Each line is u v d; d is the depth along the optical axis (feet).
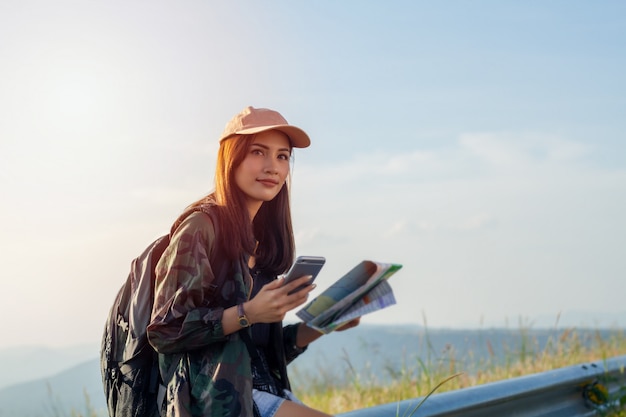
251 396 9.76
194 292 9.70
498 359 25.84
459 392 15.11
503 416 16.28
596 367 19.26
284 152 11.13
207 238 10.09
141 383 10.04
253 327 11.20
